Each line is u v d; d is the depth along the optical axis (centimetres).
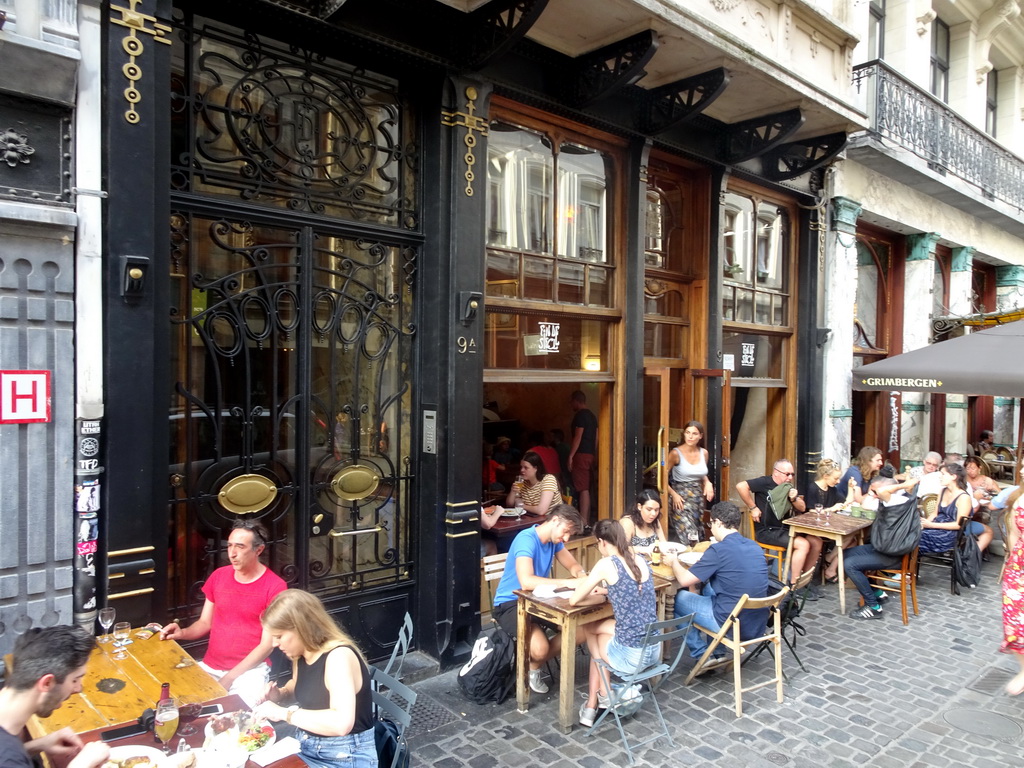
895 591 708
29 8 322
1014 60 1327
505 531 588
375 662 490
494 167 555
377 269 488
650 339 713
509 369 568
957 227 1171
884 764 388
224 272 417
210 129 410
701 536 695
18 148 325
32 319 329
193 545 405
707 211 733
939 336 1116
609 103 604
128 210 356
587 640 444
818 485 748
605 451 662
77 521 346
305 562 452
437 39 478
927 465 759
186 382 401
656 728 424
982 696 473
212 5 400
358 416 479
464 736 409
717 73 570
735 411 902
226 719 269
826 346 879
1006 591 471
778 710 450
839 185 876
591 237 637
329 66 460
